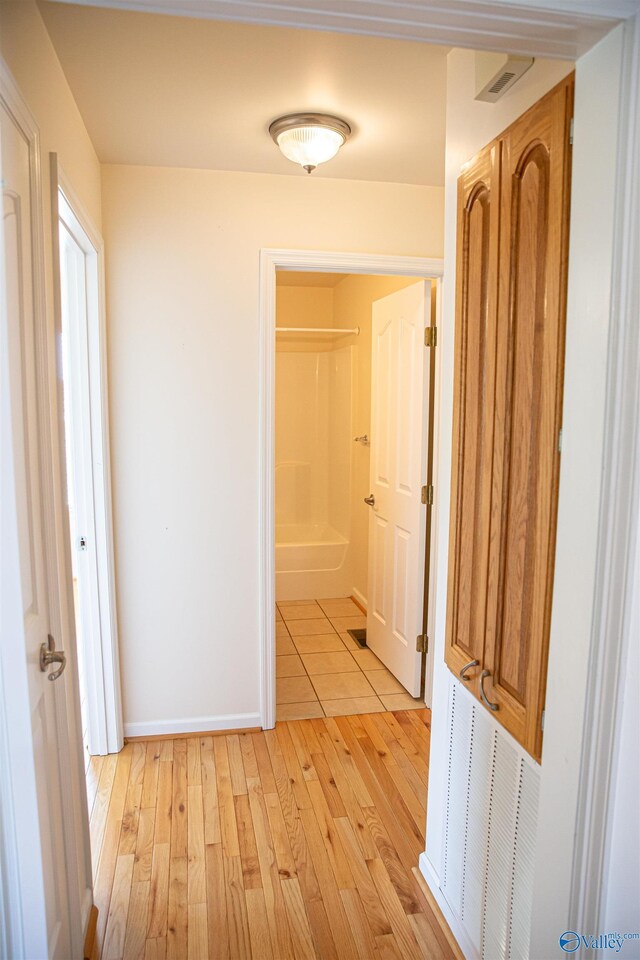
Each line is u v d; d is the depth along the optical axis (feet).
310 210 8.83
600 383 3.33
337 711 10.12
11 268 3.74
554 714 3.84
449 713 5.95
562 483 3.70
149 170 8.38
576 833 3.66
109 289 8.45
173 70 5.83
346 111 6.68
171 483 8.89
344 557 15.80
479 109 5.12
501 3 2.87
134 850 6.93
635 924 3.48
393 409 11.04
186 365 8.75
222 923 5.97
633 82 3.04
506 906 4.81
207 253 8.64
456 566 5.65
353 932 5.88
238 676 9.43
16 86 3.81
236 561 9.20
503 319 4.66
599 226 3.28
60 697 4.89
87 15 4.94
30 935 4.02
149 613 9.06
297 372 17.51
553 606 3.82
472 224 5.22
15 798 3.84
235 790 8.04
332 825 7.39
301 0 2.83
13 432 3.67
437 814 6.27
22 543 3.85
